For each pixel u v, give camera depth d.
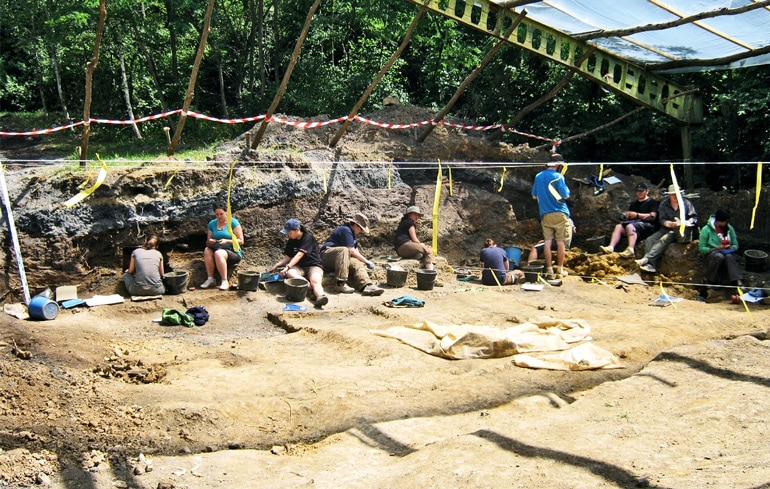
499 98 17.16
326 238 12.17
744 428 5.75
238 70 18.59
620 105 15.91
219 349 8.54
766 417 5.95
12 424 5.90
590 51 13.44
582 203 14.16
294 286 10.43
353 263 11.38
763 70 14.73
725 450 5.34
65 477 5.33
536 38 15.13
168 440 5.91
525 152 14.86
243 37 18.61
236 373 7.58
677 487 4.56
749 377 7.00
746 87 14.48
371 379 7.32
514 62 17.02
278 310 10.17
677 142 15.98
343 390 6.96
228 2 18.47
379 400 6.75
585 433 5.77
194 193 11.55
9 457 5.45
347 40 20.34
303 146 13.35
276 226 11.89
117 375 7.50
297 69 17.19
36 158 14.27
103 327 9.15
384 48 19.08
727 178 15.52
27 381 6.66
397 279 11.45
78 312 9.70
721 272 11.52
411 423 6.27
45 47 19.33
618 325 9.34
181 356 8.24
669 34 12.32
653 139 15.96
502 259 11.98
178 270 11.02
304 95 16.83
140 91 19.58
